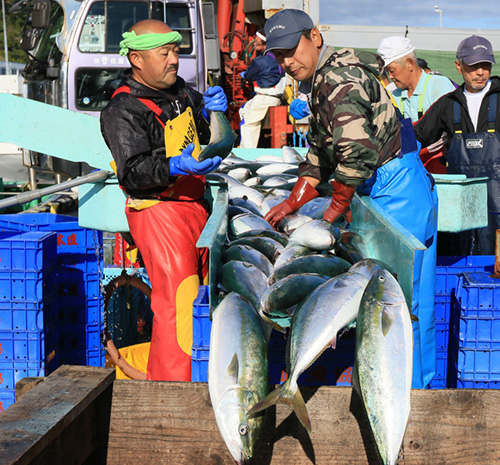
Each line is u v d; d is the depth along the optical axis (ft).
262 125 32.86
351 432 6.63
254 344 6.81
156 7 30.42
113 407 6.84
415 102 18.71
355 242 10.61
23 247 12.64
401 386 6.22
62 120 14.73
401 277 8.83
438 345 13.93
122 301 16.78
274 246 10.77
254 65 31.19
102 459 6.89
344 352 9.95
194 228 11.55
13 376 12.88
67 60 30.17
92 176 13.43
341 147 9.92
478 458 6.63
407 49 18.35
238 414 6.26
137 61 10.93
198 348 8.84
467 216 13.64
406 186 11.26
